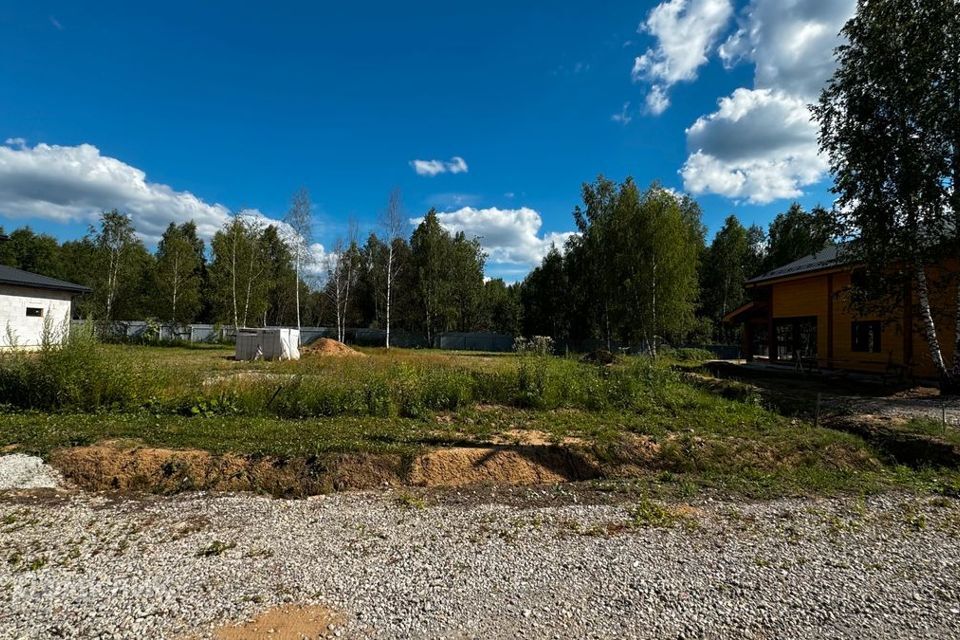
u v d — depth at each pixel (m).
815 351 18.81
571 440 7.05
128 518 4.60
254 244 36.09
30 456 5.78
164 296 33.53
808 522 4.74
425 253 43.62
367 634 2.79
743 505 5.25
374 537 4.24
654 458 6.70
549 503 5.30
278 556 3.82
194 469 5.66
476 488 5.80
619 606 3.13
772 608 3.13
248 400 8.41
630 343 32.44
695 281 30.62
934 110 12.44
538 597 3.23
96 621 2.90
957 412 10.04
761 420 8.60
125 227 32.34
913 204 12.98
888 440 7.98
